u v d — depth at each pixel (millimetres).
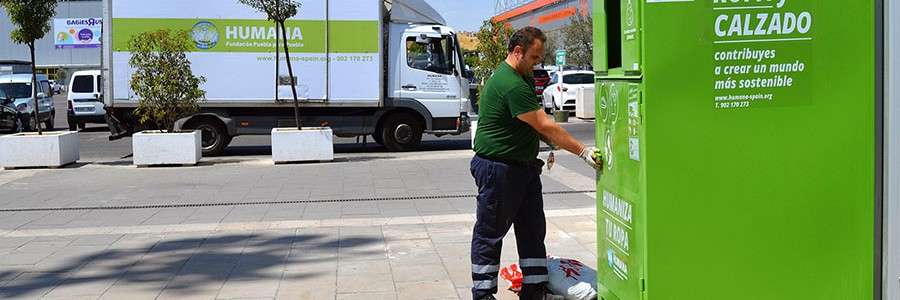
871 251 3902
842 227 3871
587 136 21297
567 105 29859
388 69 17359
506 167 4992
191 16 16688
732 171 3775
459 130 17719
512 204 5055
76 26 71188
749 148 3768
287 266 6668
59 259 7059
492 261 5113
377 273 6363
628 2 3881
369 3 16984
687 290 3850
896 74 3689
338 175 13039
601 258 4672
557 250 6996
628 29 3895
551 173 12758
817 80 3768
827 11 3742
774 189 3807
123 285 6156
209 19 16734
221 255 7129
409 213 9297
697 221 3799
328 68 17016
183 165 14500
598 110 4605
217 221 8953
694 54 3701
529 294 5238
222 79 16828
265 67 16906
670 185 3766
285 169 13992
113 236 8055
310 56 16984
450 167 14016
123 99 16641
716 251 3832
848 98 3795
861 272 3908
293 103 17016
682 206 3781
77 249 7465
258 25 16797
